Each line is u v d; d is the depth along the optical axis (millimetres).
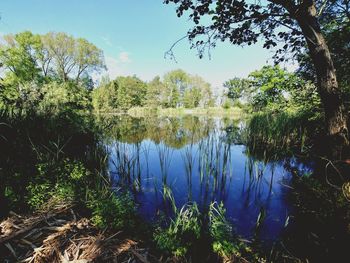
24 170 3129
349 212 2289
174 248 2271
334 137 3164
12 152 3352
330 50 4902
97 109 26391
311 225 2715
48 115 5379
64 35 25125
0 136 3242
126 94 41344
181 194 4016
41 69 23766
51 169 3424
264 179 4840
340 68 4879
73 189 3117
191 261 2189
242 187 4402
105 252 1961
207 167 4418
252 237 2721
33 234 2102
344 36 4508
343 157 3072
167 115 32250
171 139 10180
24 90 5793
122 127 14000
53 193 2951
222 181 4203
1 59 19672
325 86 3164
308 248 2342
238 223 3084
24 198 2633
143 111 36781
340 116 3119
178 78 50750
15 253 1819
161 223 2959
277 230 2879
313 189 3275
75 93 8703
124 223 2504
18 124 3941
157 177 4953
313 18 3086
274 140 7414
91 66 28094
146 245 2291
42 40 24688
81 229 2277
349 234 2113
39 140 4219
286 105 9016
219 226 2678
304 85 6566
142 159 6570
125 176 4727
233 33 3836
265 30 3992
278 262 2203
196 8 3359
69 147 5121
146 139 10109
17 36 23000
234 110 37875
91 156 5445
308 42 3219
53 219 2430
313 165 5078
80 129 6137
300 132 6648
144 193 4031
